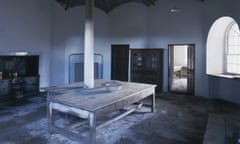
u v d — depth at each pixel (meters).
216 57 6.10
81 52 7.67
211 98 6.08
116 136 3.38
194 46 6.30
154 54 6.86
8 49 5.59
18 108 4.88
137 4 7.47
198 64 6.28
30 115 4.37
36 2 6.20
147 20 7.27
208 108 5.05
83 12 7.62
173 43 6.73
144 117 4.36
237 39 5.71
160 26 6.97
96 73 8.09
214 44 6.02
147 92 4.34
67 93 3.68
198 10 6.12
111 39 8.24
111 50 8.30
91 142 2.85
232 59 5.92
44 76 6.64
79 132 3.52
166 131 3.61
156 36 7.09
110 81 5.02
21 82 5.80
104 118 4.25
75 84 4.59
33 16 6.15
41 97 5.99
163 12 6.86
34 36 6.23
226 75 5.83
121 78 8.08
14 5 5.64
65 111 3.18
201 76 6.25
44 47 6.56
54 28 6.84
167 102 5.65
